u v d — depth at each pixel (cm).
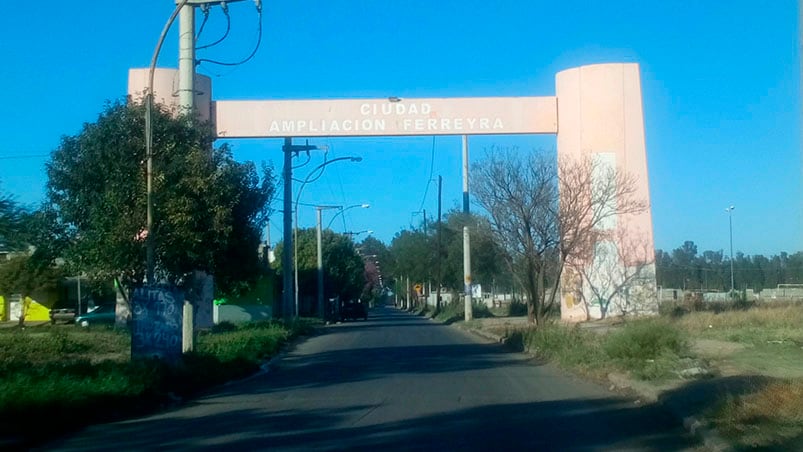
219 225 2188
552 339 2742
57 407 1384
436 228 7444
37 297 5672
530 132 3844
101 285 2361
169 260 2164
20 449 1212
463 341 3831
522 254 3481
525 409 1588
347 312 7331
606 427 1376
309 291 7594
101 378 1641
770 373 1883
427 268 8275
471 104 3803
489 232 3559
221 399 1800
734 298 5341
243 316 5650
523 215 3456
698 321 3500
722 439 1153
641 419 1462
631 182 3769
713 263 9288
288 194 4653
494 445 1214
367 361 2753
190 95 2305
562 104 3844
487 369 2412
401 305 13775
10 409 1288
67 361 2417
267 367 2598
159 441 1270
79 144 2188
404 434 1307
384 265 15388
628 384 1891
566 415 1510
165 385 1809
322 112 3750
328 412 1557
